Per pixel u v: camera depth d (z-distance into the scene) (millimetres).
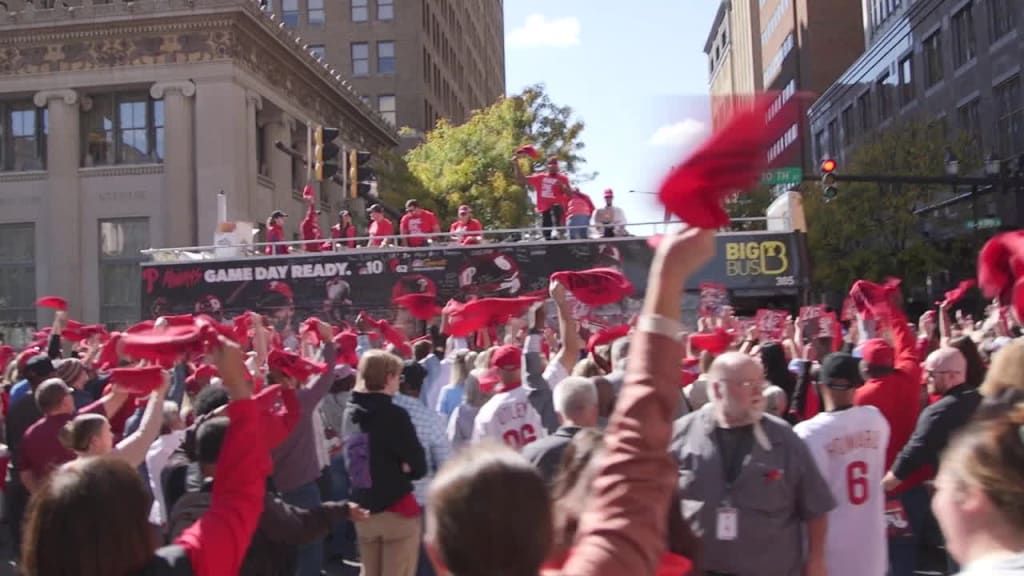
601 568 1678
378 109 63969
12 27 36656
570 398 4918
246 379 2828
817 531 4578
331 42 64375
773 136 1271
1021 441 2135
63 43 36906
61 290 36844
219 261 16203
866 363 6953
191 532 2637
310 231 21375
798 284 14203
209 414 5586
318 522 5090
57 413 6898
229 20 35500
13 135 38375
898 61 48719
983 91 38594
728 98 1257
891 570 6820
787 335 11930
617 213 16734
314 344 9680
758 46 92812
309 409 7250
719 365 4605
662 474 1752
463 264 15250
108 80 36562
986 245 3309
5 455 9688
